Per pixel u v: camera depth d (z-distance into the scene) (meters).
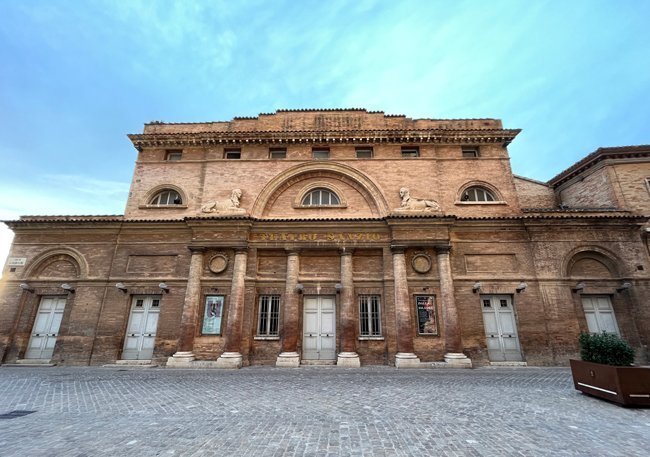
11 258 17.44
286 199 18.70
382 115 20.19
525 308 16.16
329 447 5.22
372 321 16.52
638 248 16.72
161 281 16.92
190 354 15.45
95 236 17.80
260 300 16.86
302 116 20.33
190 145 19.88
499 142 19.39
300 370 13.95
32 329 16.77
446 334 15.60
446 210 18.05
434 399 8.49
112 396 8.94
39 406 7.91
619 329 16.02
